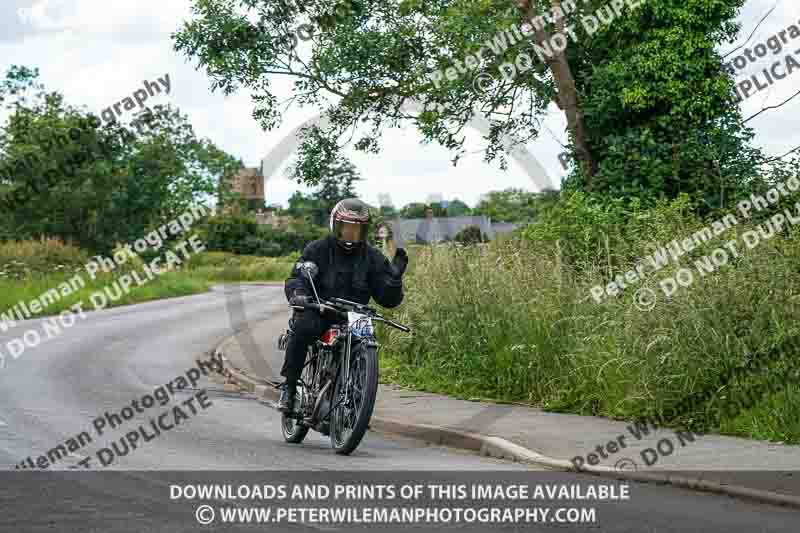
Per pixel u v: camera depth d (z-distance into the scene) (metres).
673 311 10.32
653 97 18.22
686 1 18.20
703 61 18.14
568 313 11.99
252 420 11.13
